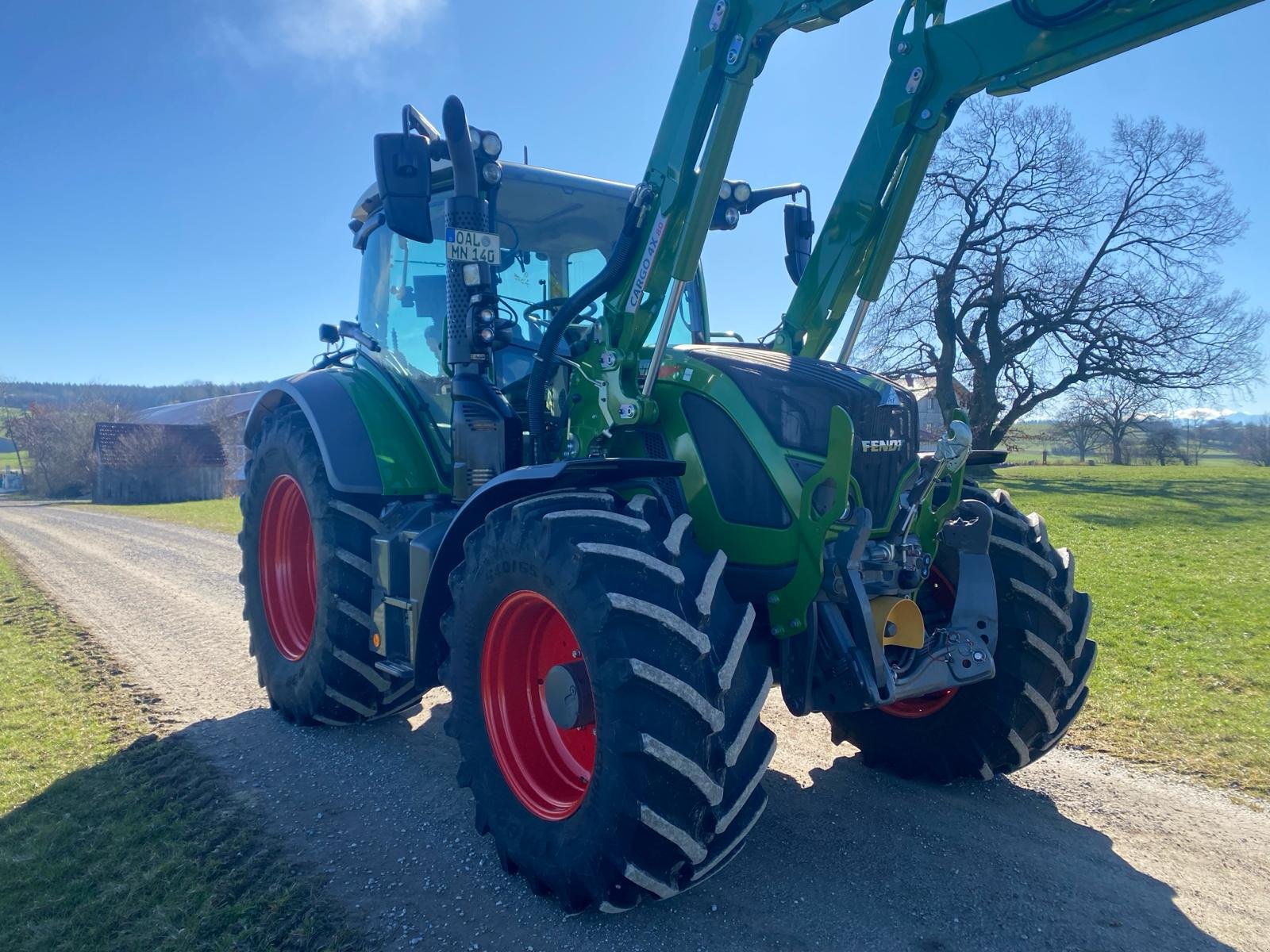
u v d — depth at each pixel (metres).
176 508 29.22
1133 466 37.06
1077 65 2.67
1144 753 3.89
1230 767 3.72
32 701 4.84
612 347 3.14
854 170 3.29
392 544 3.70
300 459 4.19
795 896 2.70
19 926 2.63
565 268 4.21
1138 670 5.25
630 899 2.39
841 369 3.10
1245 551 11.03
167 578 9.69
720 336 4.25
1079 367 28.64
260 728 4.35
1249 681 4.97
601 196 4.30
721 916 2.59
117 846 3.11
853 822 3.22
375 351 4.54
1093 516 15.80
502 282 4.07
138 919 2.64
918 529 3.04
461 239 3.40
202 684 5.15
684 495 2.98
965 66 2.96
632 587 2.39
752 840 3.08
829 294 3.37
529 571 2.62
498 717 2.88
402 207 3.06
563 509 2.66
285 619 4.64
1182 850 3.00
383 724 4.40
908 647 2.89
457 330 3.57
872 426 2.86
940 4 3.02
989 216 28.52
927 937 2.47
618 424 3.08
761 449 2.82
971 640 2.99
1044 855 2.96
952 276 28.56
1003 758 3.35
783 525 2.78
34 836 3.19
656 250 2.99
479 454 3.54
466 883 2.82
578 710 2.56
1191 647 5.82
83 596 8.44
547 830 2.60
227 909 2.68
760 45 2.78
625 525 2.54
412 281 4.27
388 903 2.71
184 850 3.06
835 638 2.71
